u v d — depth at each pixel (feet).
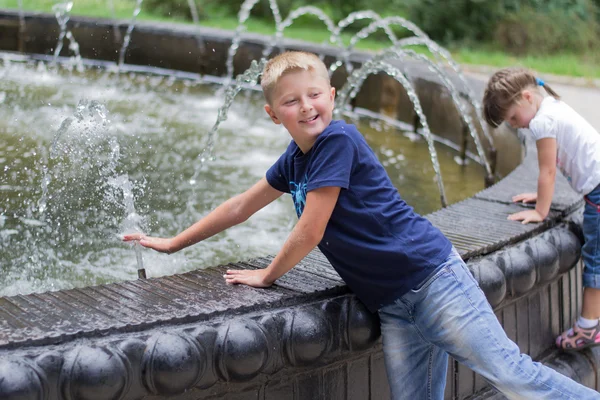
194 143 16.58
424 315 6.73
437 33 42.57
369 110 22.68
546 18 42.19
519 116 9.84
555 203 10.11
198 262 10.21
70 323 5.74
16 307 6.11
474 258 8.05
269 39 25.13
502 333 6.73
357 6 44.27
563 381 6.84
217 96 22.49
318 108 6.65
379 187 6.77
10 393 5.14
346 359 7.01
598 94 24.73
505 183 11.09
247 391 6.41
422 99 20.34
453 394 8.36
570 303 10.17
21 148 14.60
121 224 11.26
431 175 16.05
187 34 25.70
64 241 10.48
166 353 5.70
